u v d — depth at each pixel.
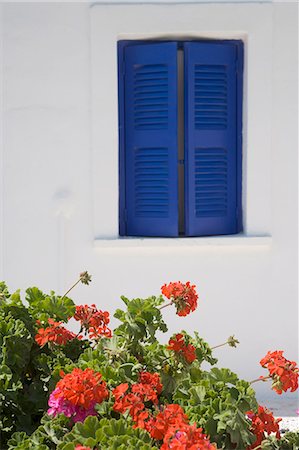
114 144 8.19
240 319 8.32
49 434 4.05
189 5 8.10
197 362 4.64
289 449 4.41
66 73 8.15
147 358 4.62
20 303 4.73
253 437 4.11
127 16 8.10
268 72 8.19
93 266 8.26
